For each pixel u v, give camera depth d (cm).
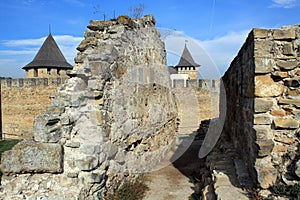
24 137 1775
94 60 412
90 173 367
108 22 477
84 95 396
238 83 475
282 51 316
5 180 356
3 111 1795
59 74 2339
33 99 1761
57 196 353
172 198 448
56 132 371
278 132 311
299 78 308
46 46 2398
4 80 1773
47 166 356
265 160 309
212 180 394
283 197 285
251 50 340
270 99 318
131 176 502
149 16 628
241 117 434
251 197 302
